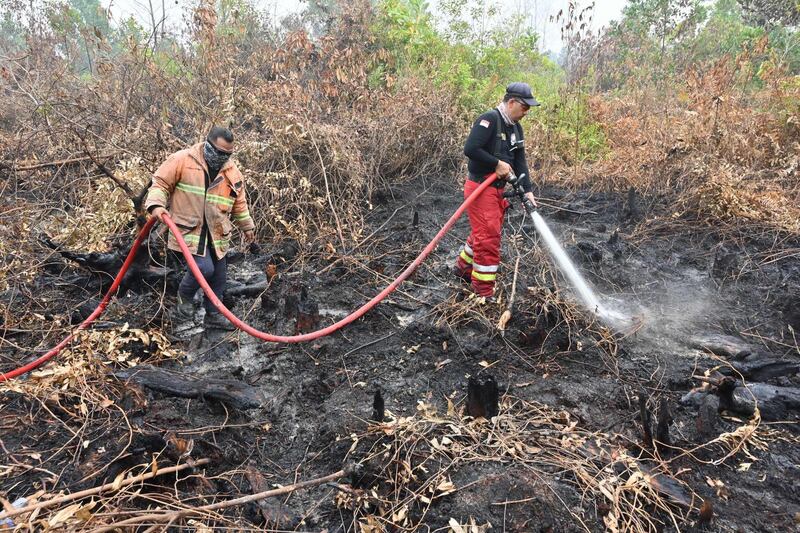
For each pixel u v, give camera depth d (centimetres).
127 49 770
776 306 422
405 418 299
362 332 397
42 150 651
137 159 529
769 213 557
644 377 345
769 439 293
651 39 1134
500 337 380
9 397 307
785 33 1132
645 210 603
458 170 725
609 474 260
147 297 428
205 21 702
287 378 353
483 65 1044
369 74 873
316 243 533
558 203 642
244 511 252
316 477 278
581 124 834
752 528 242
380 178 679
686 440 291
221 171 365
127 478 254
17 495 244
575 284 416
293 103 638
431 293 450
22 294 425
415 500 251
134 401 298
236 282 464
